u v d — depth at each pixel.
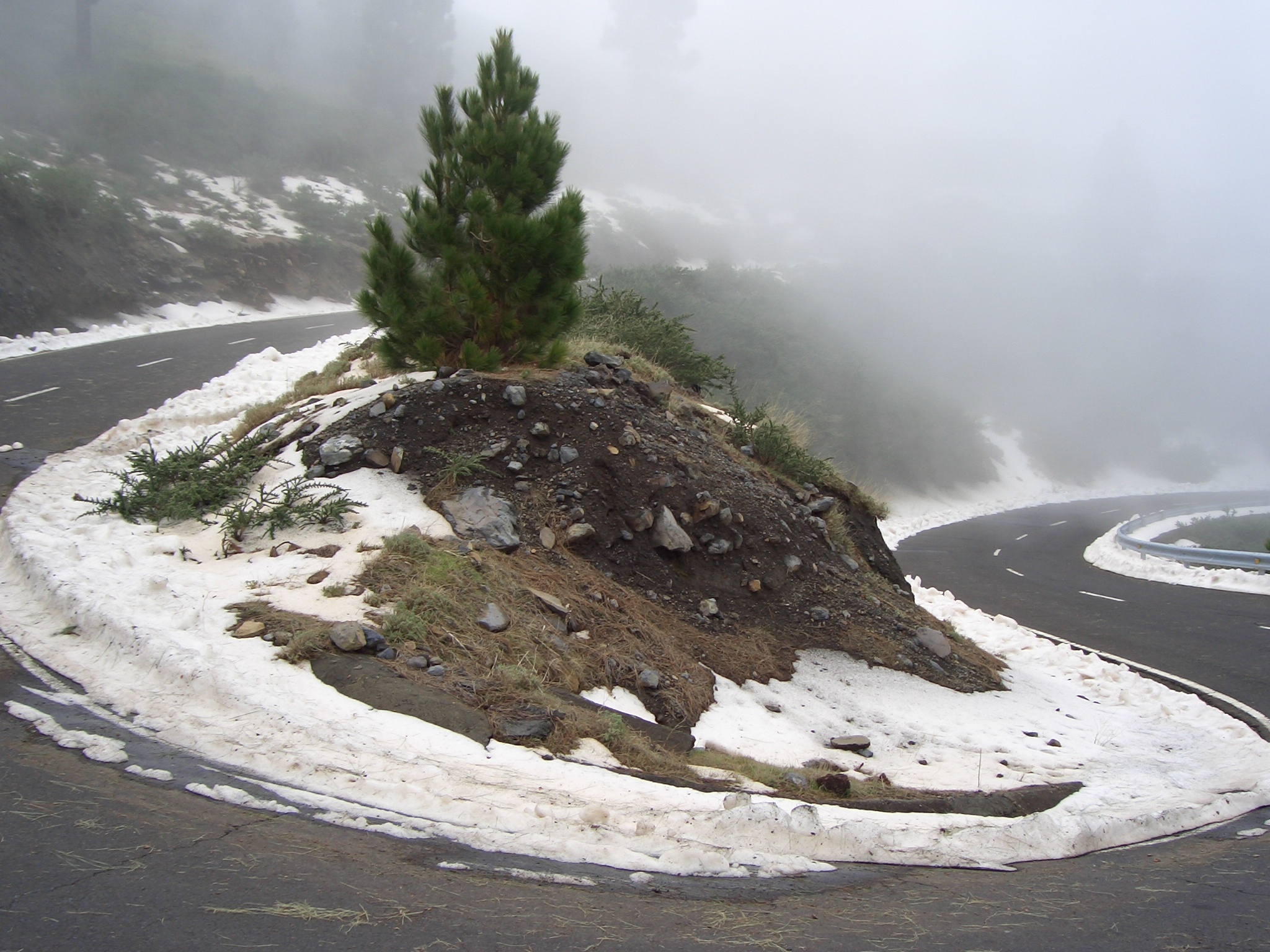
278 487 8.52
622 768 5.41
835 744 7.07
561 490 8.67
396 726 5.20
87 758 4.35
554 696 6.13
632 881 3.87
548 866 3.90
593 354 10.88
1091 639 13.97
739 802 4.84
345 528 7.84
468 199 9.97
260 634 6.10
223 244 34.59
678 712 6.72
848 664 8.66
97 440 13.10
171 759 4.50
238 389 16.19
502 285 9.95
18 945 2.77
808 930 3.52
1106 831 5.45
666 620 8.02
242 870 3.44
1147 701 9.96
